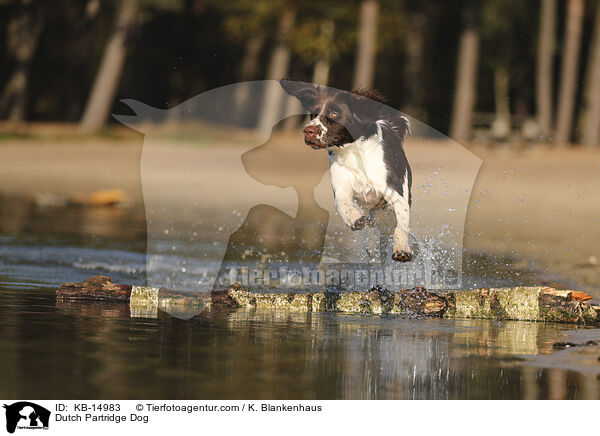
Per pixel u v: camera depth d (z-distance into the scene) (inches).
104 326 286.4
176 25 2210.9
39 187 1051.3
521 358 257.4
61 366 228.8
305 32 1892.2
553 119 2345.0
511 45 2277.3
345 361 248.7
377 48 1955.0
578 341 285.6
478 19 1797.5
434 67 2300.7
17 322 285.4
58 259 451.5
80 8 2102.6
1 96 2116.1
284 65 1942.7
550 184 1149.7
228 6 1991.9
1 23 2050.9
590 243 587.5
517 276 427.8
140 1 1860.2
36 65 2191.2
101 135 1702.8
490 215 810.8
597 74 1759.4
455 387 224.5
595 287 402.9
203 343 266.1
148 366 233.1
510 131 1833.2
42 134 1673.2
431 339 285.6
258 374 230.2
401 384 225.9
